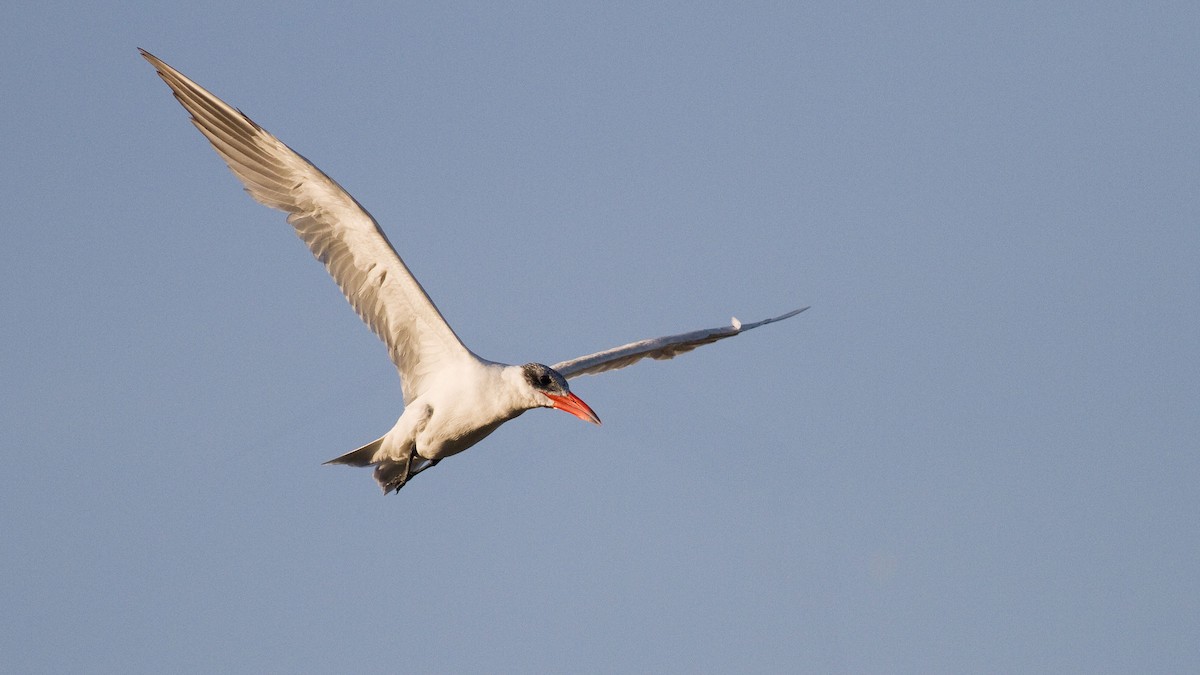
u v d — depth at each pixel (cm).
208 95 1518
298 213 1548
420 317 1591
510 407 1605
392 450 1647
